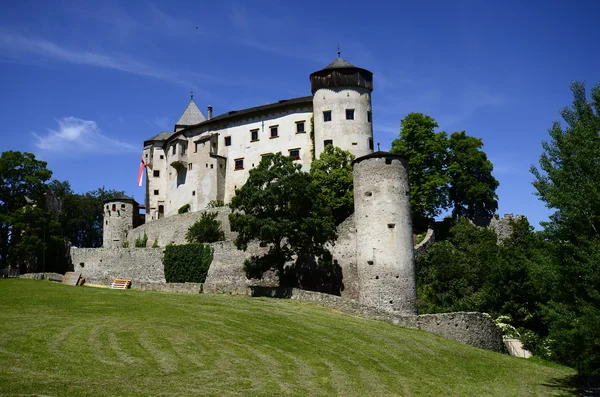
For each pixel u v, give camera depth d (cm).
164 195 9550
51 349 2805
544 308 3403
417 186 6862
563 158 3422
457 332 4425
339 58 7819
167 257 6384
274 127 8044
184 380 2583
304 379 2864
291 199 5131
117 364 2689
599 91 3528
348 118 7438
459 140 7538
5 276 6681
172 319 3766
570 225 3294
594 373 3584
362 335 3878
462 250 6262
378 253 4828
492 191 7406
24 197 7756
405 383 3111
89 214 10994
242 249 5506
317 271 5497
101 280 5847
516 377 3709
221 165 8331
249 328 3700
